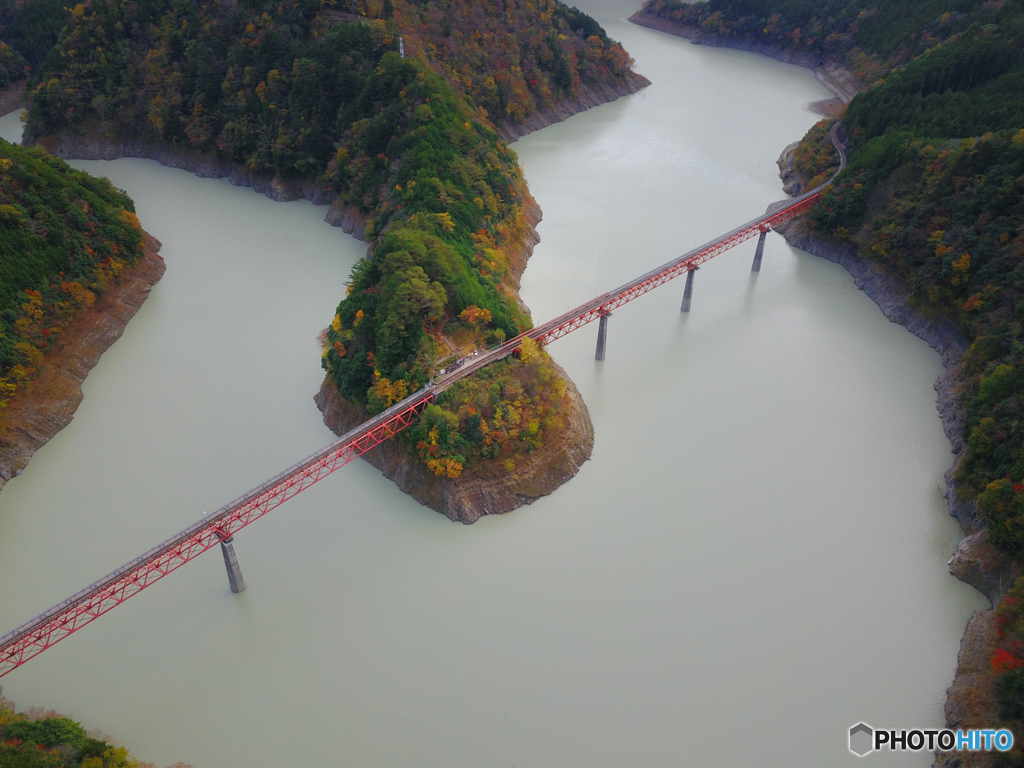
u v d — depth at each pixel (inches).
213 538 4436.5
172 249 7790.4
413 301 5211.6
